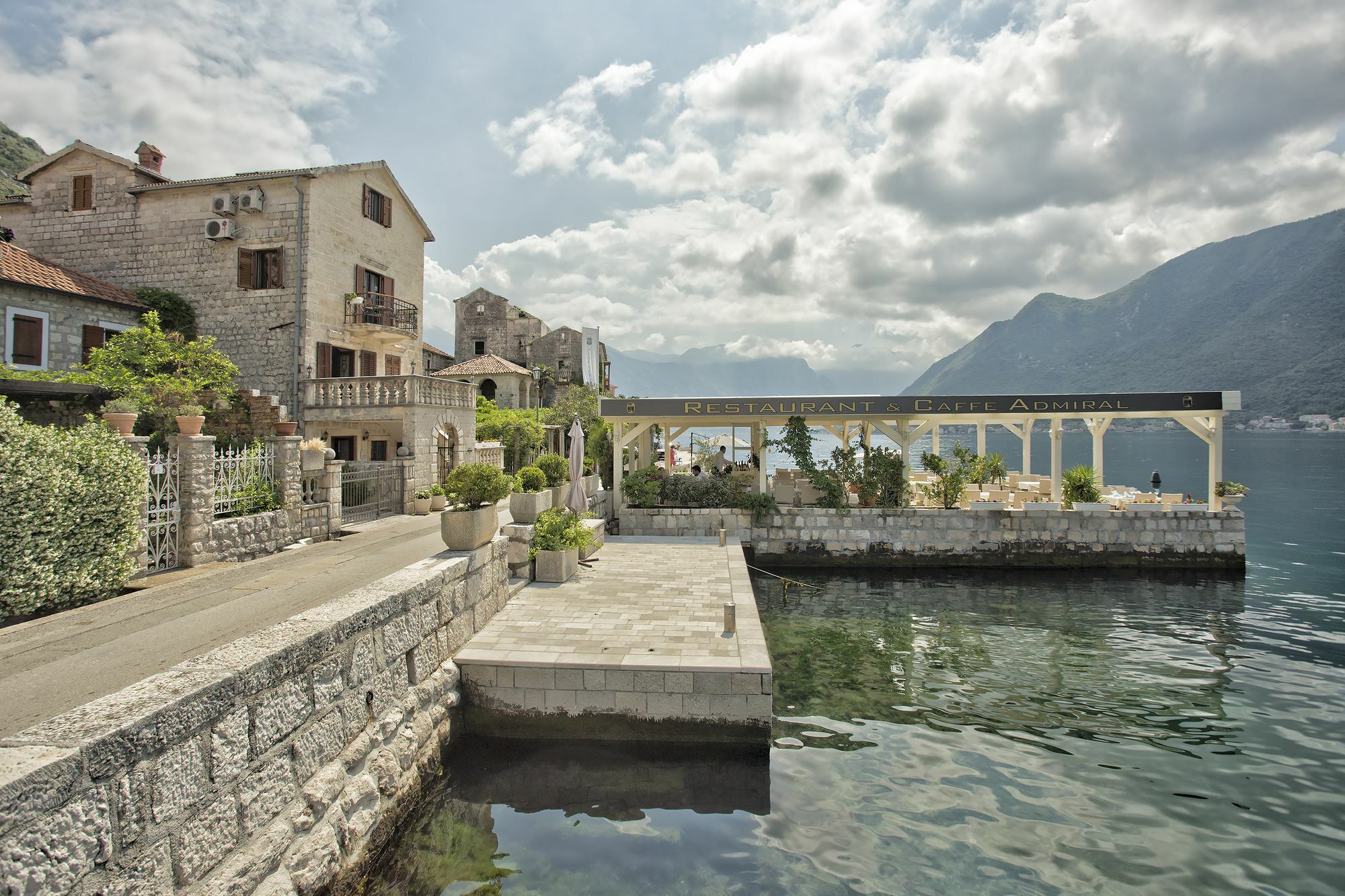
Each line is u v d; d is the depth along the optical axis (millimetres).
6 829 2898
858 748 8445
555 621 10039
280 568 10094
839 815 6902
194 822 3984
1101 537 19219
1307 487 41844
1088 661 11867
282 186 20828
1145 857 6219
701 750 7984
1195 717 9484
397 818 6367
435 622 7855
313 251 20984
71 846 3203
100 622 7137
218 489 10750
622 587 12391
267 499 11625
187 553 9859
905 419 20391
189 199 21281
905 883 5812
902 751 8352
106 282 20906
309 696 5199
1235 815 6957
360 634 6035
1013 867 6047
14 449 6945
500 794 7250
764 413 20516
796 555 19938
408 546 12219
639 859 6137
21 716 4668
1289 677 11117
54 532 7324
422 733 7094
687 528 20312
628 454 26781
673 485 21234
